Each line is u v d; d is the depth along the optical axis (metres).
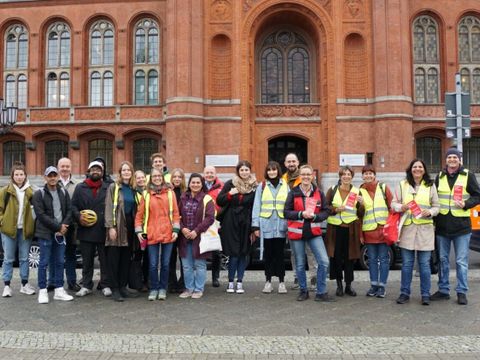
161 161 9.92
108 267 8.86
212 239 8.81
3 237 8.99
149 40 31.52
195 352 5.66
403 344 5.95
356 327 6.79
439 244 8.64
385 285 9.62
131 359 5.42
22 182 9.10
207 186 10.52
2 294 9.09
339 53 28.33
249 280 10.74
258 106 29.80
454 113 11.66
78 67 31.41
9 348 5.82
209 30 28.52
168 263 8.82
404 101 27.45
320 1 28.72
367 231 8.86
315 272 9.69
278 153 31.45
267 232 9.08
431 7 30.34
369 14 28.47
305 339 6.18
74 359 5.41
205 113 28.33
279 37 31.80
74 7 31.64
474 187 8.40
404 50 27.83
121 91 31.00
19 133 31.34
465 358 5.43
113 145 31.23
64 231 8.62
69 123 30.78
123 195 8.91
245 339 6.18
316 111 29.78
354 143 28.08
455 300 8.54
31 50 31.88
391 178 26.97
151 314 7.58
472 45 30.84
